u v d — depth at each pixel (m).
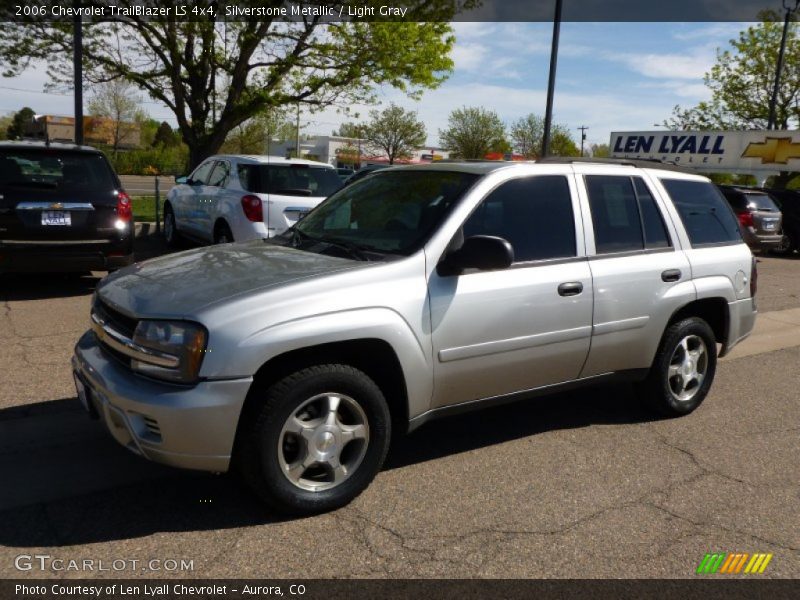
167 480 3.78
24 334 6.44
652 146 30.92
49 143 8.06
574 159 4.64
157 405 3.12
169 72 15.66
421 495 3.77
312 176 9.91
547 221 4.31
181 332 3.17
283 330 3.25
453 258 3.78
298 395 3.32
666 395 5.01
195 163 16.98
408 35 16.08
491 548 3.27
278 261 3.83
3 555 3.04
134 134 63.78
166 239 12.80
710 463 4.38
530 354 4.16
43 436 4.25
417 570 3.07
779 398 5.83
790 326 8.91
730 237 5.45
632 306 4.60
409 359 3.65
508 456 4.35
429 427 4.80
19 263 7.55
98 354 3.59
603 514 3.65
